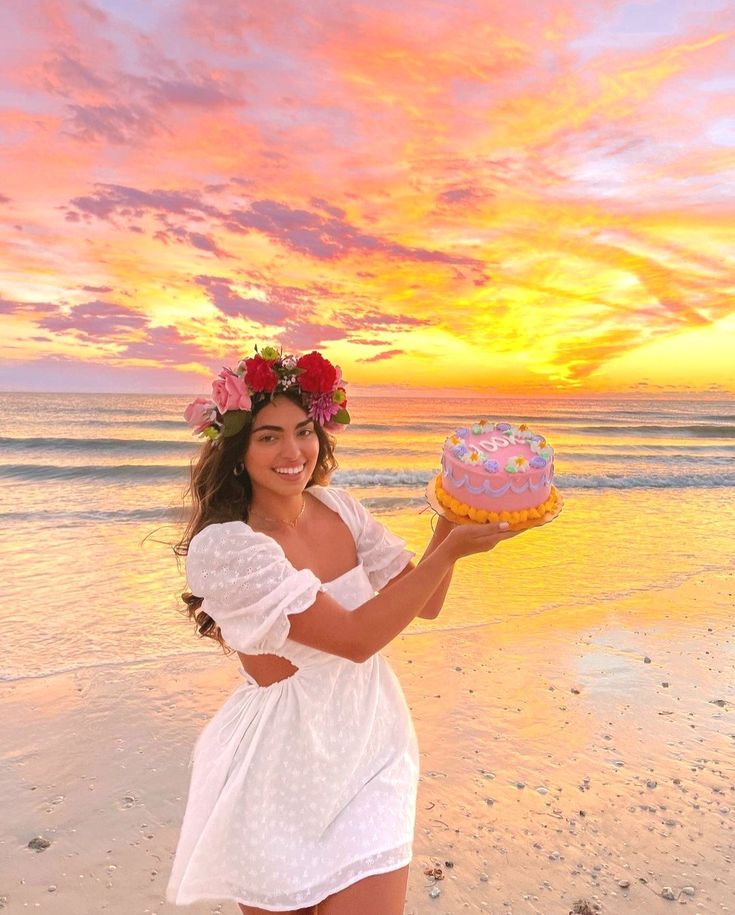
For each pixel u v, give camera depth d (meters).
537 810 4.10
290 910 2.13
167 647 6.61
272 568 2.16
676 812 4.09
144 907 3.35
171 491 16.16
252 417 2.38
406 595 2.12
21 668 6.07
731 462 24.31
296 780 2.21
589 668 6.15
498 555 10.23
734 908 3.35
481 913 3.31
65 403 54.12
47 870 3.58
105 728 5.05
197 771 2.40
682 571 9.53
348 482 18.81
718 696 5.63
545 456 2.43
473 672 6.03
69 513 13.21
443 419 42.75
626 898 3.41
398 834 2.21
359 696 2.36
